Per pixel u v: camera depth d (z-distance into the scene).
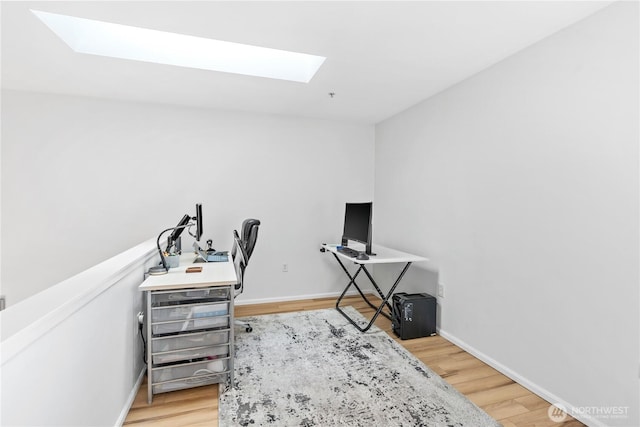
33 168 3.14
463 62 2.38
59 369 1.08
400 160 3.70
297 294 4.04
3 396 0.80
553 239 1.96
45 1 1.66
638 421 1.55
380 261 2.82
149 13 1.76
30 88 3.02
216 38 2.03
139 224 3.45
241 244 2.67
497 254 2.36
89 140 3.29
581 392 1.79
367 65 2.44
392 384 2.12
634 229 1.57
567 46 1.88
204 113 3.63
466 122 2.68
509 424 1.75
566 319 1.88
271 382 2.13
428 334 2.93
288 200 3.96
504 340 2.29
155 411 1.84
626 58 1.60
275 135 3.89
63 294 1.18
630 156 1.58
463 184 2.71
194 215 3.62
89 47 2.30
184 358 1.98
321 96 3.18
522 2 1.65
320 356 2.50
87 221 3.30
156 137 3.48
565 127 1.89
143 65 2.48
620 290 1.62
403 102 3.34
